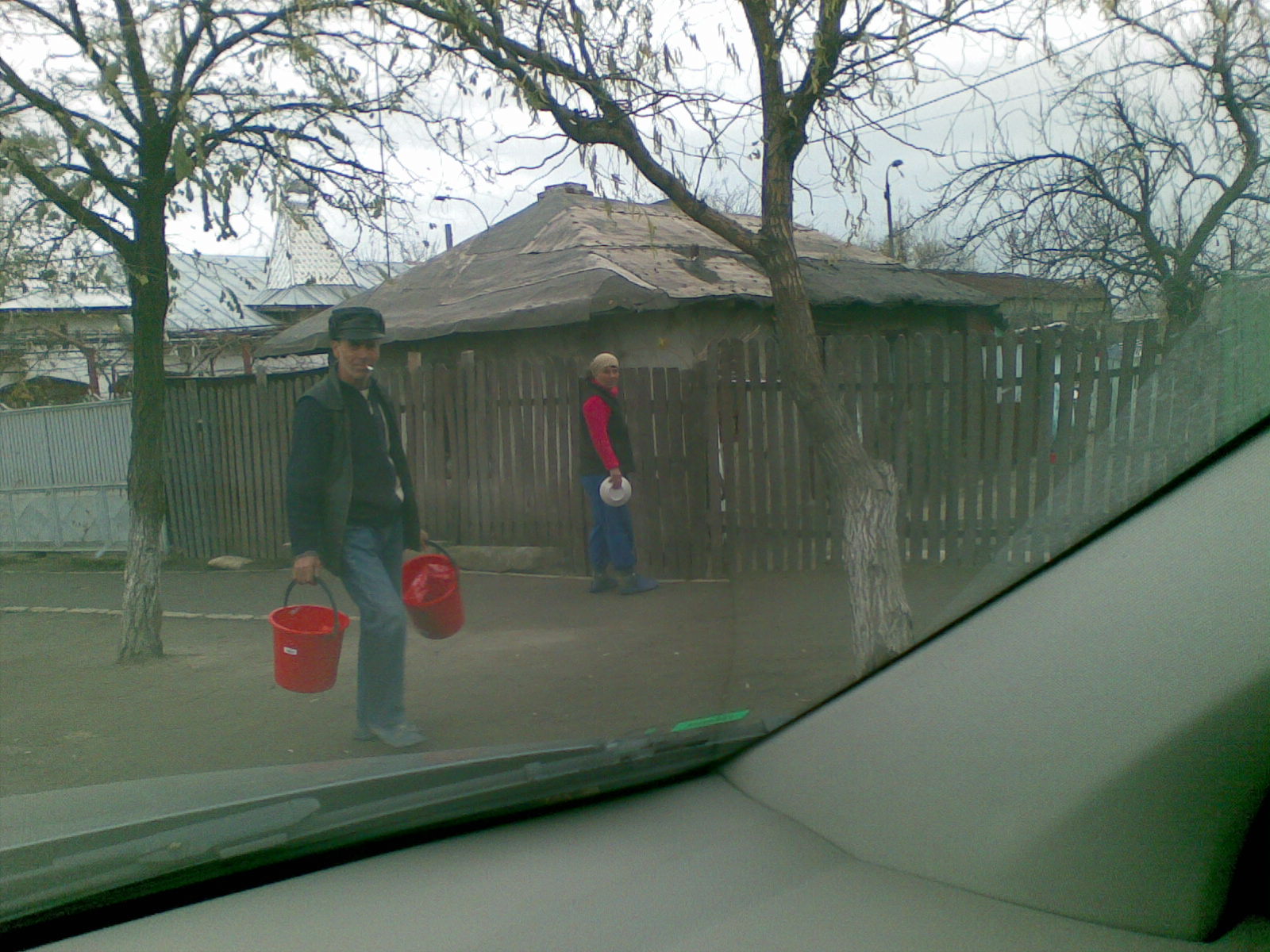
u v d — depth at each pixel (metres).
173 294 7.23
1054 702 2.33
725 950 2.14
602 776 2.79
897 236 9.09
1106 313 9.04
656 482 8.68
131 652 6.98
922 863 2.39
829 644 5.90
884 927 2.18
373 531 4.92
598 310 9.72
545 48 5.59
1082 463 3.24
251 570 10.87
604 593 8.27
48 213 6.63
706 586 8.19
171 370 18.48
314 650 4.67
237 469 11.46
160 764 4.75
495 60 5.50
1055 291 9.44
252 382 11.27
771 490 8.41
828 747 2.74
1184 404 3.37
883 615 4.76
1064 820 2.21
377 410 4.97
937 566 7.50
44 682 6.53
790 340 5.20
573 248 11.77
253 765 4.66
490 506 9.73
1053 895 2.18
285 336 13.00
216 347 18.12
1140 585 2.36
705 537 8.55
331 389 4.76
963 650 2.59
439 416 9.98
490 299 11.14
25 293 6.77
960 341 7.78
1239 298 3.65
